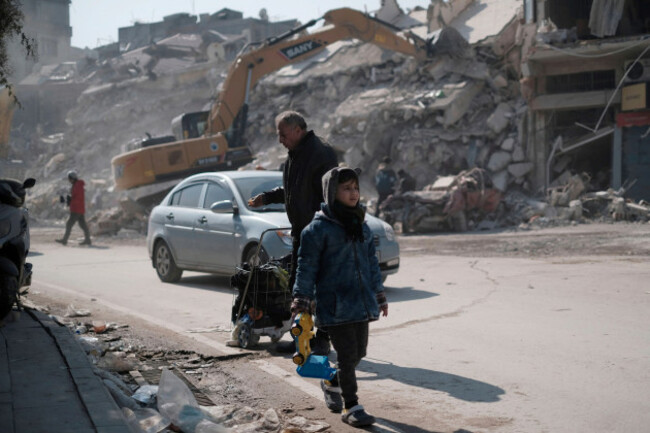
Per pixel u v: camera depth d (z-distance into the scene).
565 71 25.94
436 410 4.55
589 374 5.15
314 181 5.65
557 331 6.64
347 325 4.25
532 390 4.85
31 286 10.89
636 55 24.45
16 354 5.08
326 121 34.81
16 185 6.59
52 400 3.98
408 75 32.59
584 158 27.39
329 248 4.24
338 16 29.42
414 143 28.91
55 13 85.19
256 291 6.42
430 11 34.72
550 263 11.88
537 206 22.52
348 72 36.31
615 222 20.61
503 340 6.38
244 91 27.83
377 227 9.61
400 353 6.11
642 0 27.48
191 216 10.67
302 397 4.92
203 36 62.09
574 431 4.03
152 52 63.56
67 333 5.79
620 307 7.67
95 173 49.16
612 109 26.59
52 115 69.00
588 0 28.22
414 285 10.23
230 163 26.38
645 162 23.95
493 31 31.41
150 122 52.31
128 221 25.30
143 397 4.48
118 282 11.42
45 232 26.42
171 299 9.52
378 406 4.70
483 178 21.73
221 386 5.21
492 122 27.73
